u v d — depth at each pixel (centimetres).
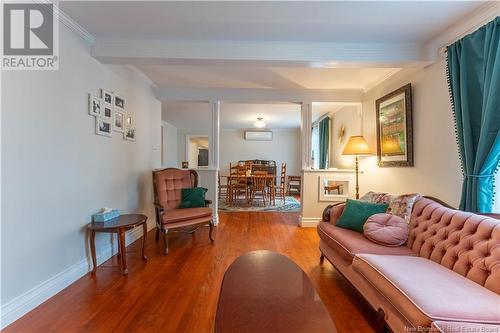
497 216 177
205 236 381
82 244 250
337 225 268
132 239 351
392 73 355
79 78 248
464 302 122
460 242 168
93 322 178
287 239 369
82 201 251
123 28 247
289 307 132
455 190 248
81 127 250
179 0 203
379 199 273
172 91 446
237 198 732
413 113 311
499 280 134
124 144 334
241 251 319
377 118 383
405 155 320
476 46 212
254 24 240
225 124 821
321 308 131
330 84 416
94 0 203
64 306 197
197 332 169
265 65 292
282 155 902
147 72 371
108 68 297
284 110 614
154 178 363
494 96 192
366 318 186
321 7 211
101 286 228
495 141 194
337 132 590
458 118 227
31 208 193
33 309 192
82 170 252
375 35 259
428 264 168
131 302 203
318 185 447
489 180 203
